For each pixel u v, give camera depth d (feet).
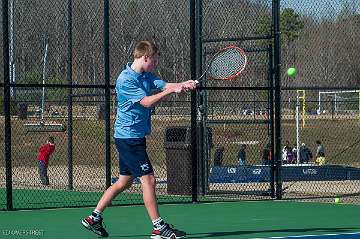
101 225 38.06
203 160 60.80
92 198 59.82
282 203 55.83
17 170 94.63
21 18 88.12
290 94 125.49
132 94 36.09
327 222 44.96
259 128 112.47
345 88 58.65
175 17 85.25
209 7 68.90
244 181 68.54
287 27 90.74
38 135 109.40
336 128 123.03
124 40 85.15
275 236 38.65
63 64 89.45
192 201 56.03
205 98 60.23
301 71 108.78
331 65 110.01
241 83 74.43
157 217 36.50
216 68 42.09
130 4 86.84
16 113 108.58
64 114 109.60
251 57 68.64
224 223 44.57
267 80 61.16
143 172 36.37
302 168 77.15
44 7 87.97
